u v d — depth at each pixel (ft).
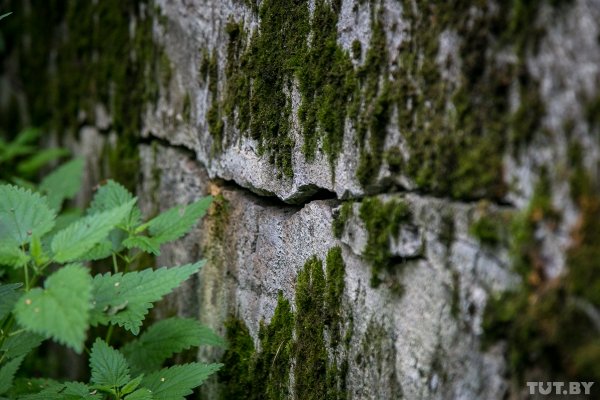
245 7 2.03
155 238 2.05
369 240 1.71
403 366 1.66
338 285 1.80
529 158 1.44
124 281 1.88
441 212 1.56
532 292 1.44
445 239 1.56
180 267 1.88
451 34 1.54
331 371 1.83
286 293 1.96
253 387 2.07
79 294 1.61
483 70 1.50
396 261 1.67
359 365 1.76
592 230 1.36
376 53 1.68
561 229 1.40
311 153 1.85
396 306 1.67
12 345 2.00
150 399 1.85
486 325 1.50
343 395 1.81
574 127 1.38
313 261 1.87
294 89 1.89
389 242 1.66
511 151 1.46
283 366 1.97
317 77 1.82
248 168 2.06
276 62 1.94
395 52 1.65
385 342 1.70
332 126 1.79
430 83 1.58
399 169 1.65
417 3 1.60
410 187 1.63
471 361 1.53
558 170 1.40
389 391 1.69
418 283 1.62
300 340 1.91
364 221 1.72
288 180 1.93
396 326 1.67
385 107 1.67
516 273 1.46
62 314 1.59
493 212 1.48
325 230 1.83
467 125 1.52
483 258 1.50
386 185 1.69
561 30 1.39
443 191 1.57
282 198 1.96
